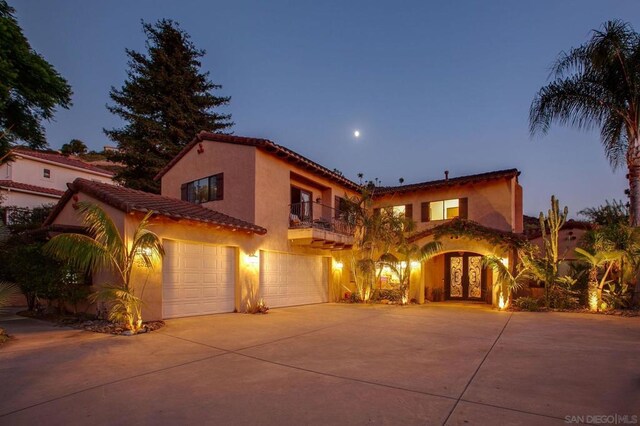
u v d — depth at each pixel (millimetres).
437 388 5027
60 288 10234
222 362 6340
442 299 18703
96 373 5625
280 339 8273
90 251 8344
